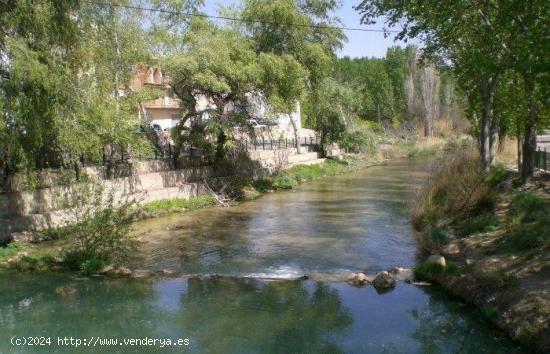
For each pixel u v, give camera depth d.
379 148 47.47
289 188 28.17
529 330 8.49
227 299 11.17
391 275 11.96
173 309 10.64
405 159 45.88
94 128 16.25
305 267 13.31
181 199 22.47
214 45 21.98
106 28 17.66
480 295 10.18
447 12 13.09
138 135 20.62
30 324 9.89
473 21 13.19
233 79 22.12
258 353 8.67
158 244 15.98
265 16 27.39
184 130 24.08
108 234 13.75
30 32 13.98
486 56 11.83
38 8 13.64
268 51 27.84
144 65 22.70
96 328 9.71
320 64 28.75
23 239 15.78
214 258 14.34
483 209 15.27
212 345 8.95
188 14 23.78
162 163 22.94
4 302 11.09
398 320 9.95
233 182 25.61
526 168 17.77
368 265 13.37
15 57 13.03
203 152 25.28
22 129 14.11
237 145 26.67
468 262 11.50
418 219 16.62
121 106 19.44
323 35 31.44
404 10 14.14
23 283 12.32
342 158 39.72
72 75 15.30
